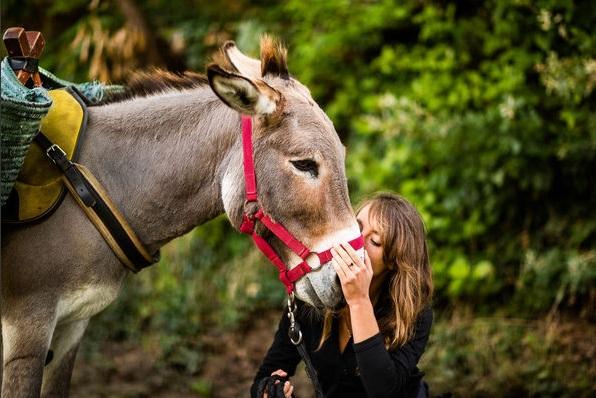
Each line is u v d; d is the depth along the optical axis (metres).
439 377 4.00
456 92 4.68
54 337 2.47
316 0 5.51
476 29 4.88
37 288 2.22
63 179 2.24
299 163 2.10
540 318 4.32
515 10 4.64
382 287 2.34
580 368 3.89
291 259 2.16
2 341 2.13
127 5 5.99
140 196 2.34
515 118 4.39
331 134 2.14
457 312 4.47
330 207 2.09
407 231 2.25
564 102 4.38
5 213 2.21
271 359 2.39
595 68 4.11
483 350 4.13
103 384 4.30
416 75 5.16
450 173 4.55
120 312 4.98
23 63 2.31
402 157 4.68
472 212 4.56
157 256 2.47
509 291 4.52
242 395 4.18
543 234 4.52
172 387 4.29
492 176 4.34
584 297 4.35
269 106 2.10
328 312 2.18
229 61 2.31
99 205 2.25
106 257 2.29
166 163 2.34
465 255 4.56
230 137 2.29
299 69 5.54
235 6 6.29
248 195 2.16
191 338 4.74
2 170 2.08
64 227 2.24
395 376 2.09
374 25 5.30
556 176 4.50
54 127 2.29
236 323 4.84
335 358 2.25
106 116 2.40
